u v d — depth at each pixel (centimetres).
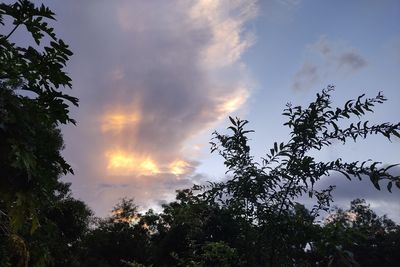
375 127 361
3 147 311
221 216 428
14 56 327
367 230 348
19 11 330
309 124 385
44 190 334
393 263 3494
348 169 345
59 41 337
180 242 1762
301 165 370
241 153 423
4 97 311
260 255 404
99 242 4319
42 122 343
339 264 339
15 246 381
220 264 440
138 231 4700
